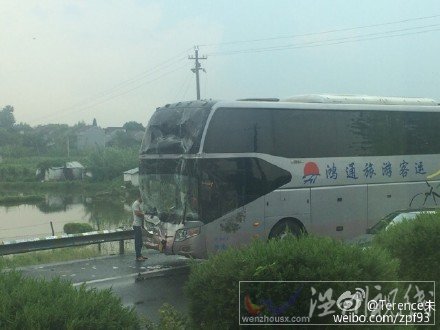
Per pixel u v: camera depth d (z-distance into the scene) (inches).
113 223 1299.2
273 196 496.1
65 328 144.9
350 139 552.4
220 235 466.9
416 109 605.3
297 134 516.7
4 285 164.1
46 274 476.4
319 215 524.1
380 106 578.6
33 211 1851.6
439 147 620.1
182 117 483.8
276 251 183.3
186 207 465.4
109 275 477.1
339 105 549.3
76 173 2989.7
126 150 2824.8
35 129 4815.5
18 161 3499.0
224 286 181.3
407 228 253.8
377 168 569.9
